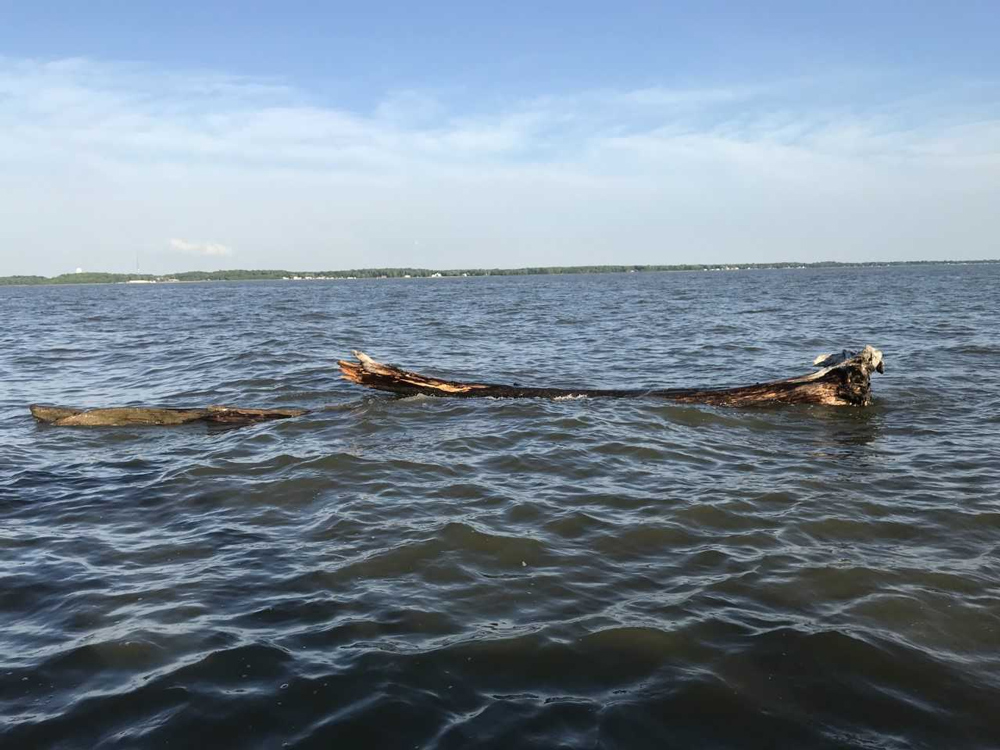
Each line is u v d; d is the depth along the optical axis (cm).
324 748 363
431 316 3934
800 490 766
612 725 380
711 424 1084
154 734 375
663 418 1109
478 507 720
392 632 473
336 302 6147
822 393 1190
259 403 1338
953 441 965
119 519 708
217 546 630
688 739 371
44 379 1697
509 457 900
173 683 418
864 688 414
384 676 422
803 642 460
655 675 424
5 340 2728
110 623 491
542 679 421
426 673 426
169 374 1725
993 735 376
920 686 417
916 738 373
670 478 815
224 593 536
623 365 1817
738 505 718
